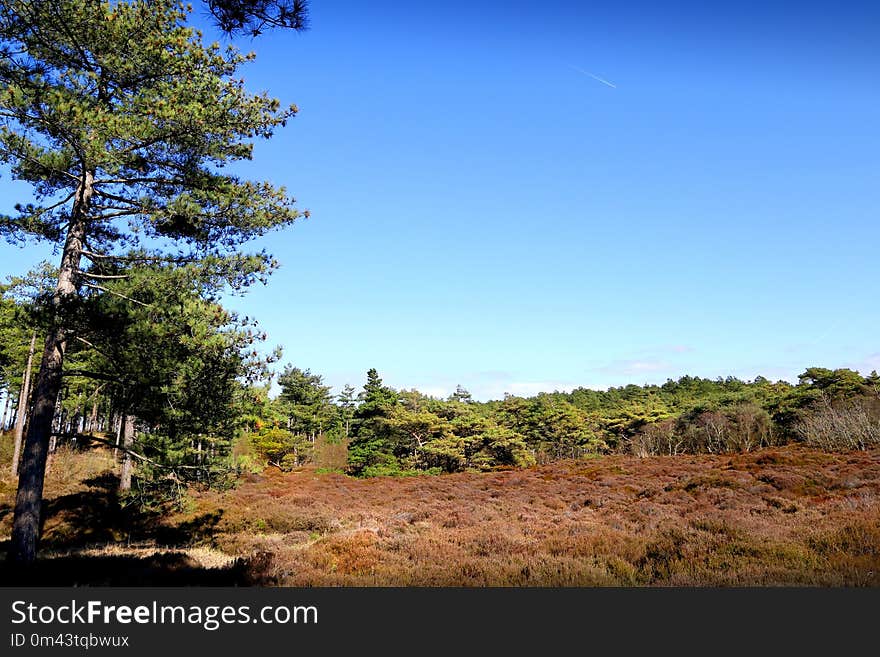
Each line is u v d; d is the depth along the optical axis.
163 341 10.23
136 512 18.31
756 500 18.28
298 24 5.55
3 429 39.41
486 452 58.69
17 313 9.96
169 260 11.32
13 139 9.50
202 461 12.67
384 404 53.19
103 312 9.65
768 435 54.94
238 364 11.18
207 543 15.42
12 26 9.12
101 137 9.41
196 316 10.61
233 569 9.93
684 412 67.94
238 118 10.94
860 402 49.47
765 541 10.59
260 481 31.06
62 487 22.08
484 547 11.88
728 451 54.47
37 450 9.63
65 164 9.88
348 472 51.31
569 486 29.30
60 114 9.03
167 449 11.46
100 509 18.53
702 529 12.46
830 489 19.89
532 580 9.15
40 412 9.74
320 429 65.94
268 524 18.25
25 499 9.39
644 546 11.08
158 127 10.25
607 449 73.94
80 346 11.25
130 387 10.49
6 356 34.12
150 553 12.91
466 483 33.78
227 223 11.56
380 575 9.73
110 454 30.58
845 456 32.72
